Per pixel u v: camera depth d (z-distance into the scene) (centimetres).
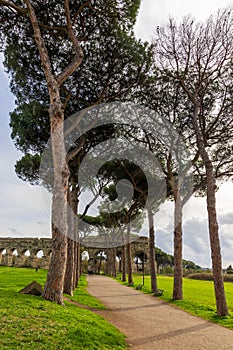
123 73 1421
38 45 1148
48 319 744
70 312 882
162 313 1315
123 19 1325
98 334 729
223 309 1265
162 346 758
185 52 1588
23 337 595
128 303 1605
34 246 6191
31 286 1098
